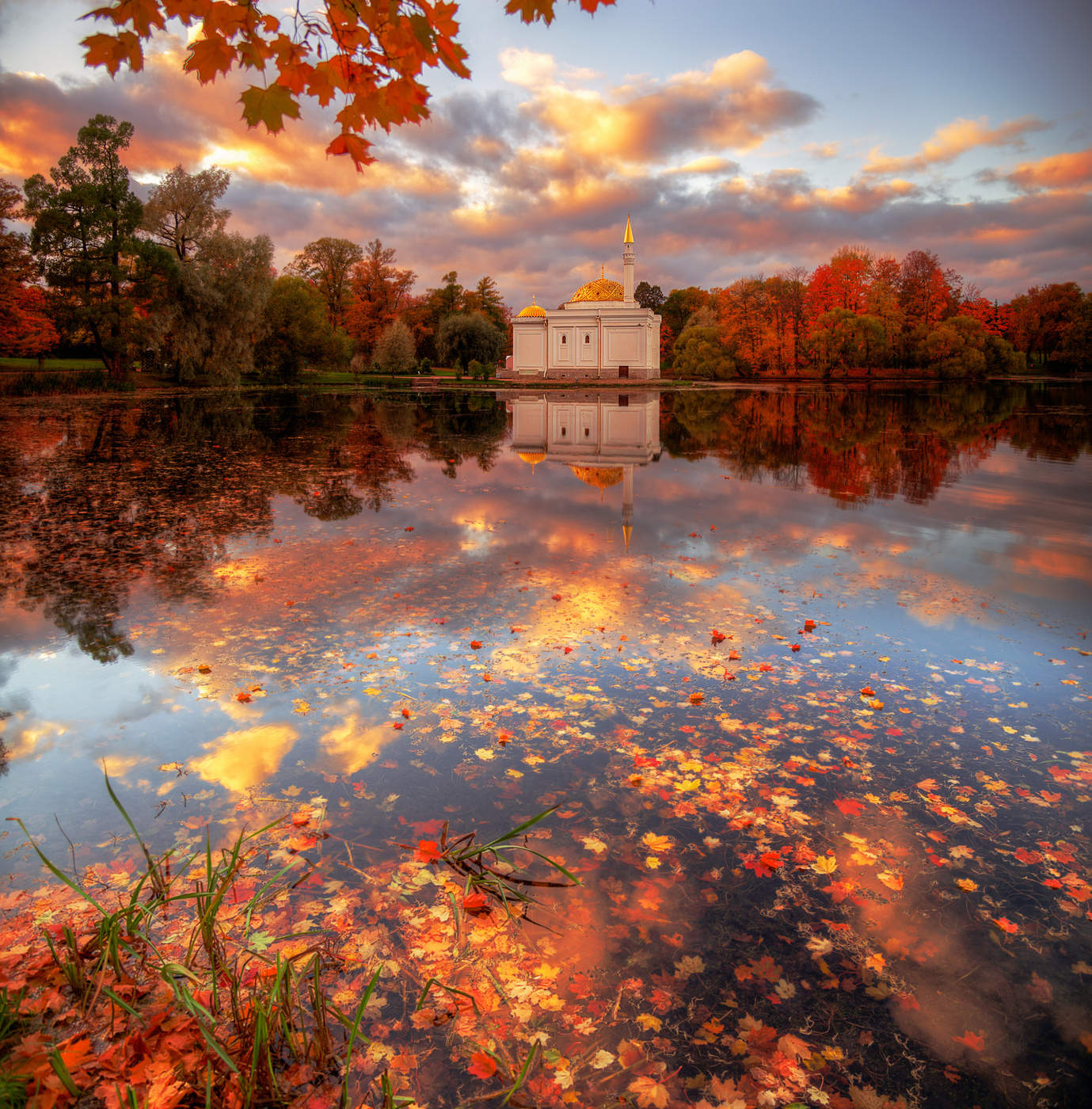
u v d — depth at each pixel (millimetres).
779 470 16250
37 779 3969
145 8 2729
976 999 2648
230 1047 2338
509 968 2748
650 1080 2303
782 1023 2533
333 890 3137
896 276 79062
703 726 4648
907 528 10211
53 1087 2131
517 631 6250
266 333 52406
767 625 6398
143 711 4754
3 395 36531
